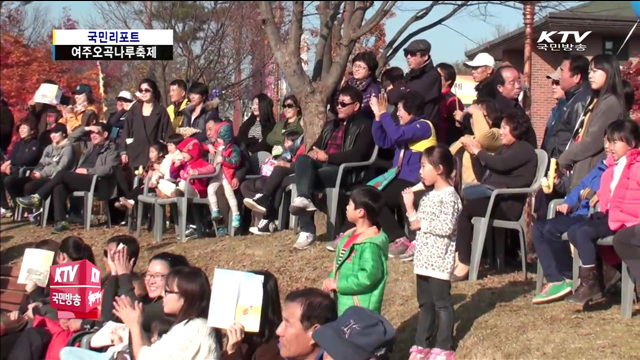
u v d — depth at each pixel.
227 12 12.11
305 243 8.45
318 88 9.41
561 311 6.31
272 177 9.06
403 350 6.55
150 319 5.96
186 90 11.19
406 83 8.42
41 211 11.55
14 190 12.22
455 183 6.19
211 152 9.84
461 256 7.28
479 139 7.41
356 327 4.37
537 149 7.30
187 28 12.21
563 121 7.43
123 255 6.58
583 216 6.46
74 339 6.32
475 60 9.05
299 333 4.71
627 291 5.99
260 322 5.25
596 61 6.83
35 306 7.12
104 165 11.04
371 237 5.81
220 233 9.64
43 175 11.48
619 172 6.13
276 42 9.55
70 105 12.55
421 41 8.29
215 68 12.75
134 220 10.73
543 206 7.67
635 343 5.56
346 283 5.76
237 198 9.56
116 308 5.48
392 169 7.86
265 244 8.87
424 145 7.75
